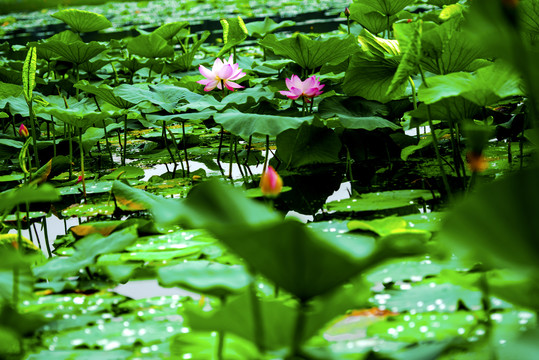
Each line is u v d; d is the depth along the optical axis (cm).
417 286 891
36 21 3444
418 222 944
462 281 877
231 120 1012
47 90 1233
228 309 595
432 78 946
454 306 876
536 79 553
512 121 1048
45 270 908
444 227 514
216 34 2448
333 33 1781
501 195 504
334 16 2652
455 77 941
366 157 1077
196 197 543
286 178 1042
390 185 1018
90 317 884
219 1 3881
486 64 1008
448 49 979
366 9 1190
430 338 848
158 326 877
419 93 940
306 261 519
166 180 1052
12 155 1102
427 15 1166
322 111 1045
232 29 1356
